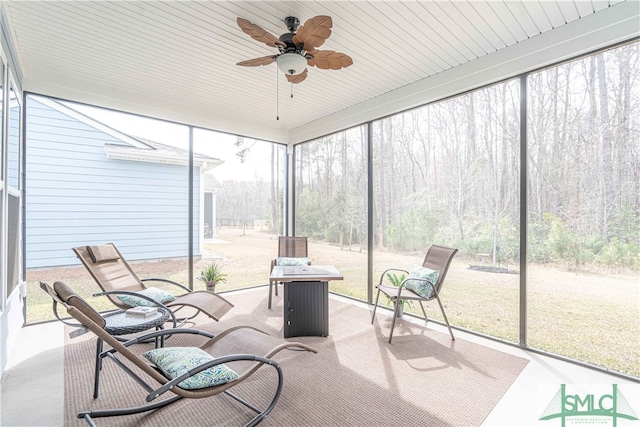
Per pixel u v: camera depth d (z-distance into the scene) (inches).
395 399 87.7
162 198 220.8
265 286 225.1
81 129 193.6
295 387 93.8
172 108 183.9
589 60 113.9
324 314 134.0
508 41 121.0
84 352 116.3
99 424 76.6
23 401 85.5
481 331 141.8
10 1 96.8
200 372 72.6
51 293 81.3
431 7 101.2
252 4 99.3
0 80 104.5
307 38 98.2
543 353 116.0
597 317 109.4
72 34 115.6
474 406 84.6
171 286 219.0
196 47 125.1
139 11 102.7
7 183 113.6
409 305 168.4
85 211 195.0
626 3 97.0
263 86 163.6
